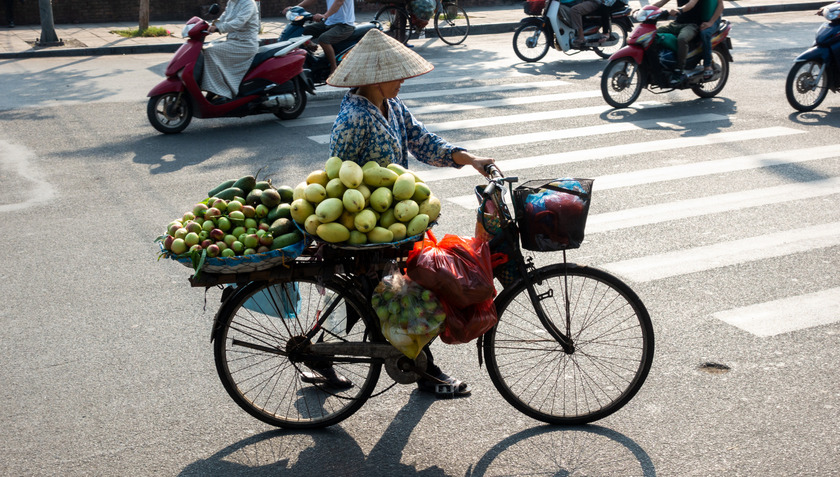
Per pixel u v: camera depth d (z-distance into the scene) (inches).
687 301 188.1
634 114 382.0
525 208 131.0
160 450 136.3
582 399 148.3
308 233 127.0
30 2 730.8
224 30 356.2
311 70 431.8
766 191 267.1
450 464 131.3
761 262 210.2
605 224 240.4
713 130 348.8
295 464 132.2
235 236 129.3
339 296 140.6
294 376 159.2
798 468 126.8
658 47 390.3
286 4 792.9
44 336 177.5
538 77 475.8
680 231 233.5
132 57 577.9
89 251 227.3
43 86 469.4
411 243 131.2
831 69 370.3
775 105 393.4
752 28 655.8
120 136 357.4
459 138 341.7
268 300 140.1
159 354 169.2
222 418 146.3
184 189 281.6
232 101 365.1
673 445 134.3
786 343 167.6
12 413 147.6
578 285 191.5
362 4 793.6
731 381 153.6
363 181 125.7
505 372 157.6
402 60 128.5
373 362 139.8
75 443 138.3
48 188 285.3
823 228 233.5
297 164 309.3
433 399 151.7
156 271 213.3
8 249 229.3
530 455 132.9
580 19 509.7
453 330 130.5
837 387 150.5
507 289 138.9
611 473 127.2
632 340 169.0
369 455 134.3
